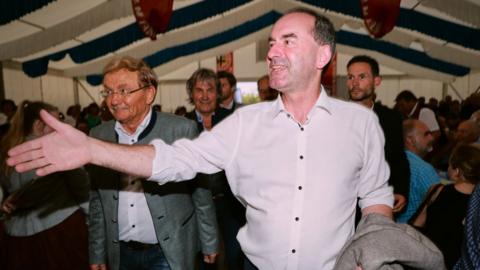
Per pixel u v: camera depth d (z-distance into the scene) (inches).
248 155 52.5
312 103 52.5
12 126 89.3
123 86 66.4
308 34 49.4
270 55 50.1
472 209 36.6
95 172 74.0
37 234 92.4
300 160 50.8
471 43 287.1
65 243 94.5
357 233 45.4
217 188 107.3
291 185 50.4
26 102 91.8
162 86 587.8
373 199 53.5
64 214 94.9
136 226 73.7
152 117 73.3
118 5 240.8
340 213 50.6
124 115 67.6
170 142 71.5
